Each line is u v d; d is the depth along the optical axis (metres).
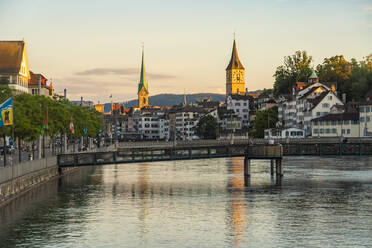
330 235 56.69
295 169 128.25
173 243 53.91
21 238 55.34
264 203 75.69
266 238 55.72
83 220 64.00
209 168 139.12
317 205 73.62
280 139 199.88
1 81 181.50
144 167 145.00
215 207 72.75
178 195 83.88
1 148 136.88
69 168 122.00
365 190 87.62
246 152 108.12
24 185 82.19
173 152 104.44
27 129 95.19
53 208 71.31
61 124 114.25
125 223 62.62
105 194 84.69
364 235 56.56
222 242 54.25
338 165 140.00
